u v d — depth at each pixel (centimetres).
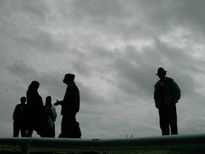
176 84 743
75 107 720
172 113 739
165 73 755
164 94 745
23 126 832
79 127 730
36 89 841
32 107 826
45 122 850
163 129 753
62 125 723
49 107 873
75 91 724
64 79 745
